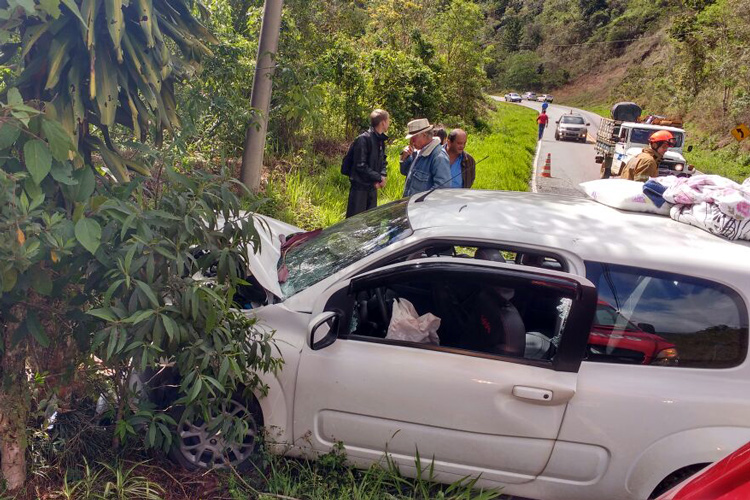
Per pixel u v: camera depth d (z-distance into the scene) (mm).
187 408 3373
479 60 34281
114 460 3701
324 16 15320
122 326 2957
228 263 3332
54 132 2842
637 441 3465
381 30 29328
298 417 3785
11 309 3266
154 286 3141
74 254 3098
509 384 3531
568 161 28656
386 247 3941
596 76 111938
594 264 3658
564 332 3508
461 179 8297
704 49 48562
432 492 3789
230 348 3266
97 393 3674
